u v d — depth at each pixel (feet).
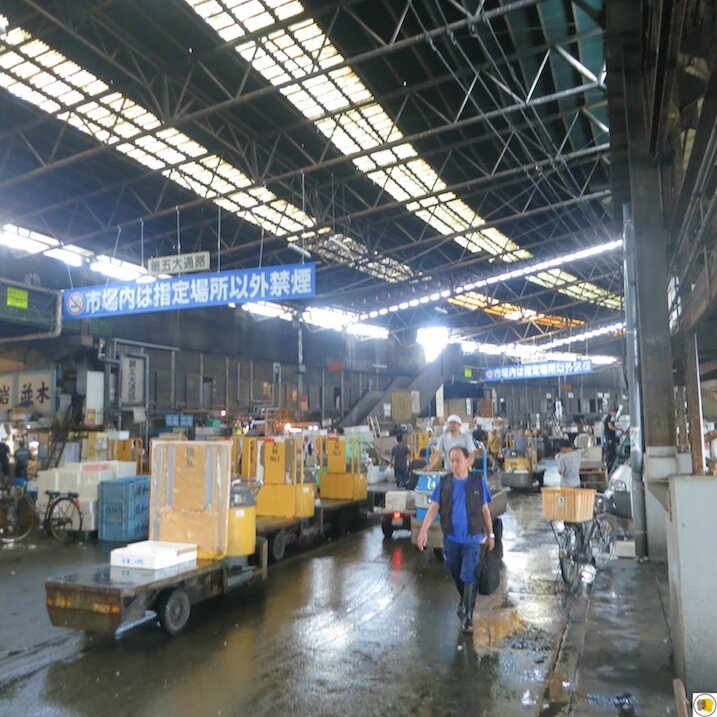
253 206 73.20
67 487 44.70
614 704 16.06
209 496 25.85
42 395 79.77
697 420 30.01
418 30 47.47
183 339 98.68
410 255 105.19
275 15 42.88
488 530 23.27
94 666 20.15
